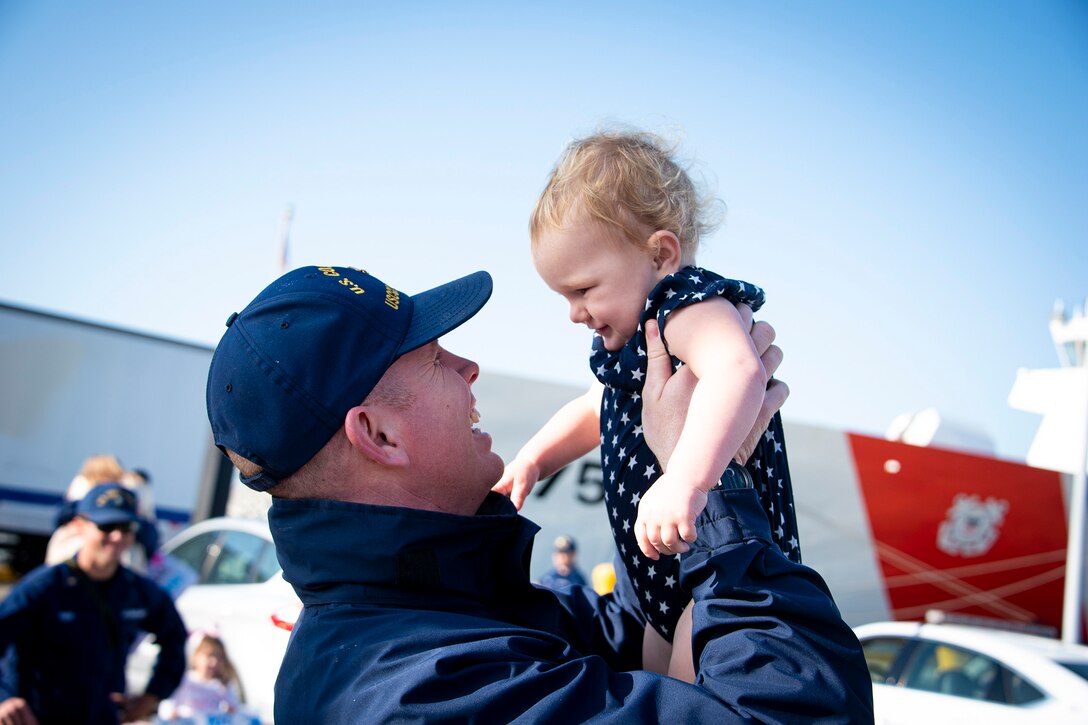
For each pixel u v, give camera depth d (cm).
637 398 164
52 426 941
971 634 620
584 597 183
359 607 140
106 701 475
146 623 523
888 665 644
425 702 122
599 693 125
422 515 142
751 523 139
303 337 146
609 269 166
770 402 155
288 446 144
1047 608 1021
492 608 153
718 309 150
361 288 155
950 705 579
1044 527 1032
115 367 966
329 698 131
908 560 1000
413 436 151
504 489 188
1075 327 987
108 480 647
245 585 722
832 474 1005
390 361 150
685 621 151
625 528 160
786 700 120
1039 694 553
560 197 170
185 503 961
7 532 928
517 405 852
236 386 146
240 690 670
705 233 186
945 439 1109
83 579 475
